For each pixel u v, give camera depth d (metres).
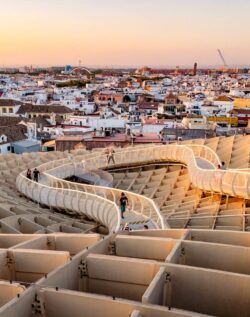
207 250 20.36
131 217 33.09
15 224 32.41
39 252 19.75
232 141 64.31
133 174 62.97
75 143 98.69
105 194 41.12
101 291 18.61
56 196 43.28
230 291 16.97
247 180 36.06
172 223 33.94
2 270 19.98
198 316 13.66
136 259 18.42
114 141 98.12
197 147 60.56
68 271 17.80
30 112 173.50
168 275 17.36
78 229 33.16
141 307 14.31
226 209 37.41
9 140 115.00
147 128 133.38
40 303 15.39
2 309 14.16
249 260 19.80
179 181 54.75
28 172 52.50
